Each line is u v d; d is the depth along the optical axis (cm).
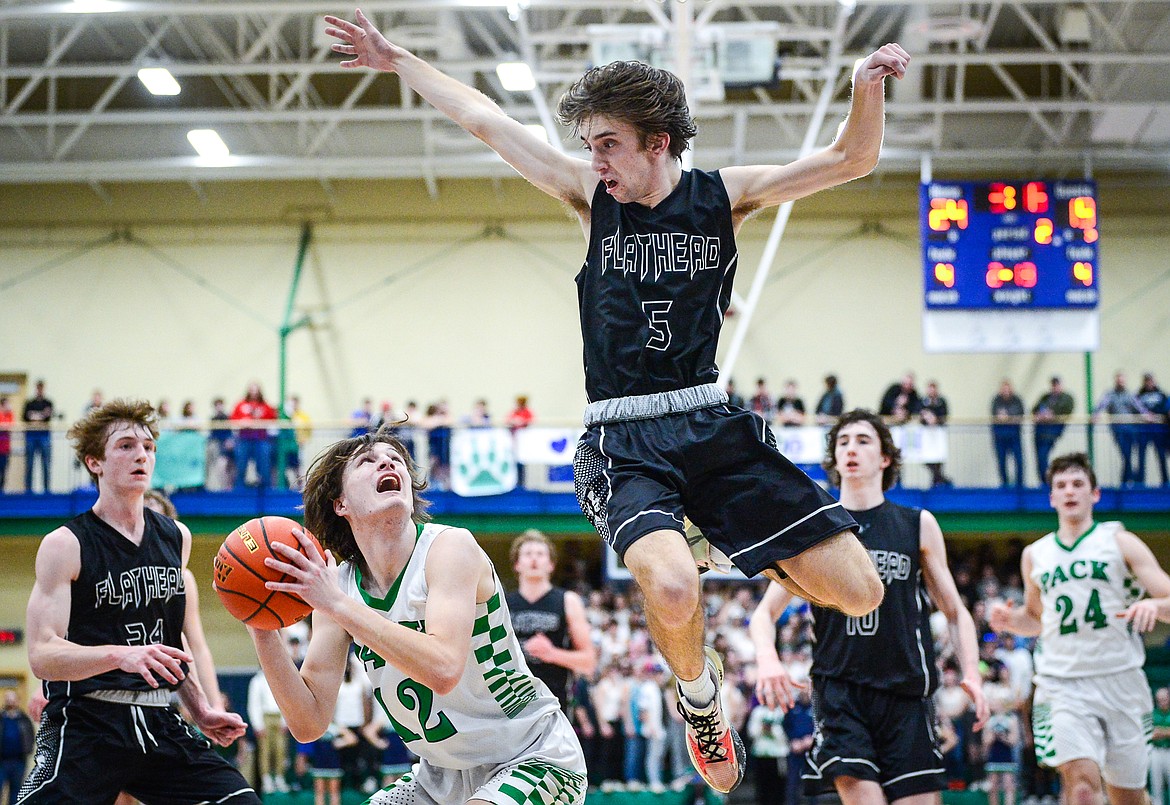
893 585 536
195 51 2052
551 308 2275
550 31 1906
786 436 1761
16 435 1981
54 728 480
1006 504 1864
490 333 2270
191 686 509
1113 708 649
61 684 482
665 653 346
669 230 336
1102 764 655
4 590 2034
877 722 533
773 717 1320
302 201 2306
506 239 2288
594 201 346
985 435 1923
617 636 1498
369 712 1375
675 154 340
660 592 307
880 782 530
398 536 358
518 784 356
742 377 2230
